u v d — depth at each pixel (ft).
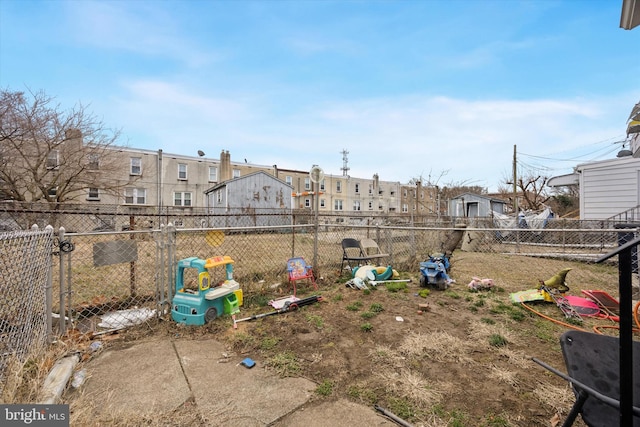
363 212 104.73
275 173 100.48
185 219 53.83
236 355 8.82
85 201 66.90
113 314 11.43
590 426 3.96
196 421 6.10
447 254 20.88
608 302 12.61
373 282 16.46
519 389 7.15
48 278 8.87
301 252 22.29
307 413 6.37
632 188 32.60
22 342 7.43
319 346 9.35
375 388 7.23
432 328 10.75
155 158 78.79
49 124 43.88
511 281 18.19
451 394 6.98
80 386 7.16
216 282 14.48
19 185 44.32
